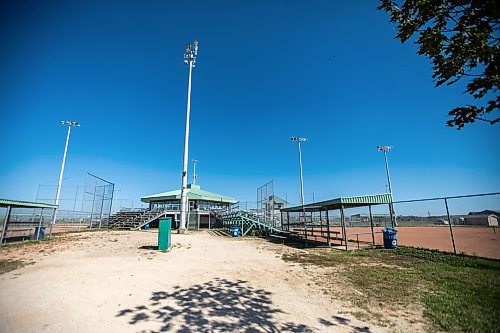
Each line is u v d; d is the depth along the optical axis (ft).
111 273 24.72
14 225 54.90
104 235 60.75
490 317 14.65
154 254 35.35
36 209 66.18
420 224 158.71
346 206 49.37
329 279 23.34
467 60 8.11
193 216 100.78
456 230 92.84
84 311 15.66
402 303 17.21
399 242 53.47
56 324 13.92
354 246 45.80
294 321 14.60
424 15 8.72
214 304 17.12
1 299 17.56
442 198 35.58
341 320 14.74
